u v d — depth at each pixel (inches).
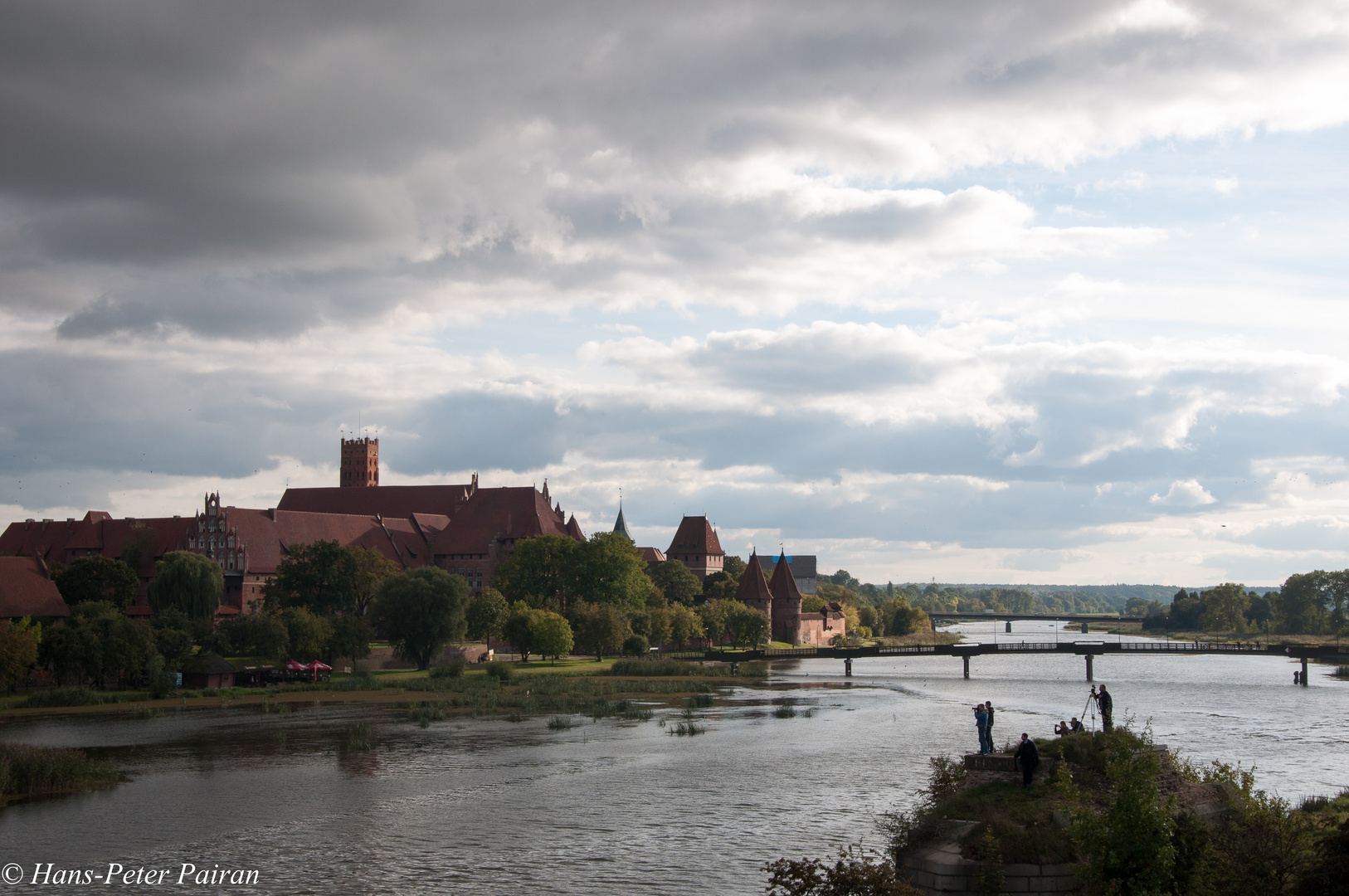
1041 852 1295.5
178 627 5295.3
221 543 7327.8
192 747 3105.3
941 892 1296.8
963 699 4635.8
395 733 3412.9
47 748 2613.2
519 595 7455.7
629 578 7549.2
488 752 3016.7
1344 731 3491.6
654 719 3764.8
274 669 5147.6
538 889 1696.6
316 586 6181.1
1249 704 4466.0
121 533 7780.5
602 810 2246.6
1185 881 1180.5
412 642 5753.0
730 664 6968.5
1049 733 3385.8
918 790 2418.8
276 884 1740.9
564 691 4690.0
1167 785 1513.3
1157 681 5772.6
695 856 1870.1
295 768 2755.9
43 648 4667.8
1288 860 1267.2
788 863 1275.8
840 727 3555.6
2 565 5910.4
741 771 2687.0
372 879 1763.0
